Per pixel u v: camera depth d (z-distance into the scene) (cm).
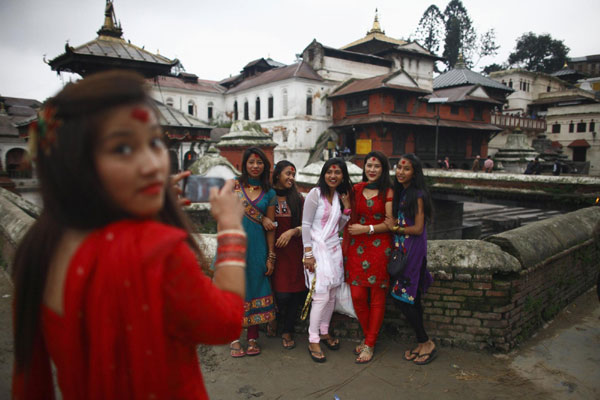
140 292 91
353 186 359
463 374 318
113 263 91
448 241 372
